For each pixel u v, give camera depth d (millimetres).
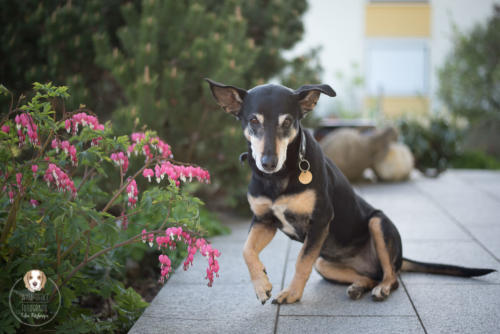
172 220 2506
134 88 4285
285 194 2742
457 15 16344
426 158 9023
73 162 2334
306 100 2846
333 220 3037
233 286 3219
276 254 4051
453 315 2617
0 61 4660
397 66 16969
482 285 3076
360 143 8094
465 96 12859
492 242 4195
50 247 2684
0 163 2324
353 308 2777
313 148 2861
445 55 14547
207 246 2344
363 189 7566
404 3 16484
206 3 6285
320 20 16672
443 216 5383
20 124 2254
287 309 2793
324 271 3256
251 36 6570
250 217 5695
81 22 4898
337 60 16734
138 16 5180
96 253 2559
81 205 2350
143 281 3715
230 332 2496
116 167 4016
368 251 3197
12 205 2402
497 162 11656
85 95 4273
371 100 16578
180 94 4691
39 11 4766
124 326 2822
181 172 2494
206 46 4906
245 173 5176
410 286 3107
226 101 2939
